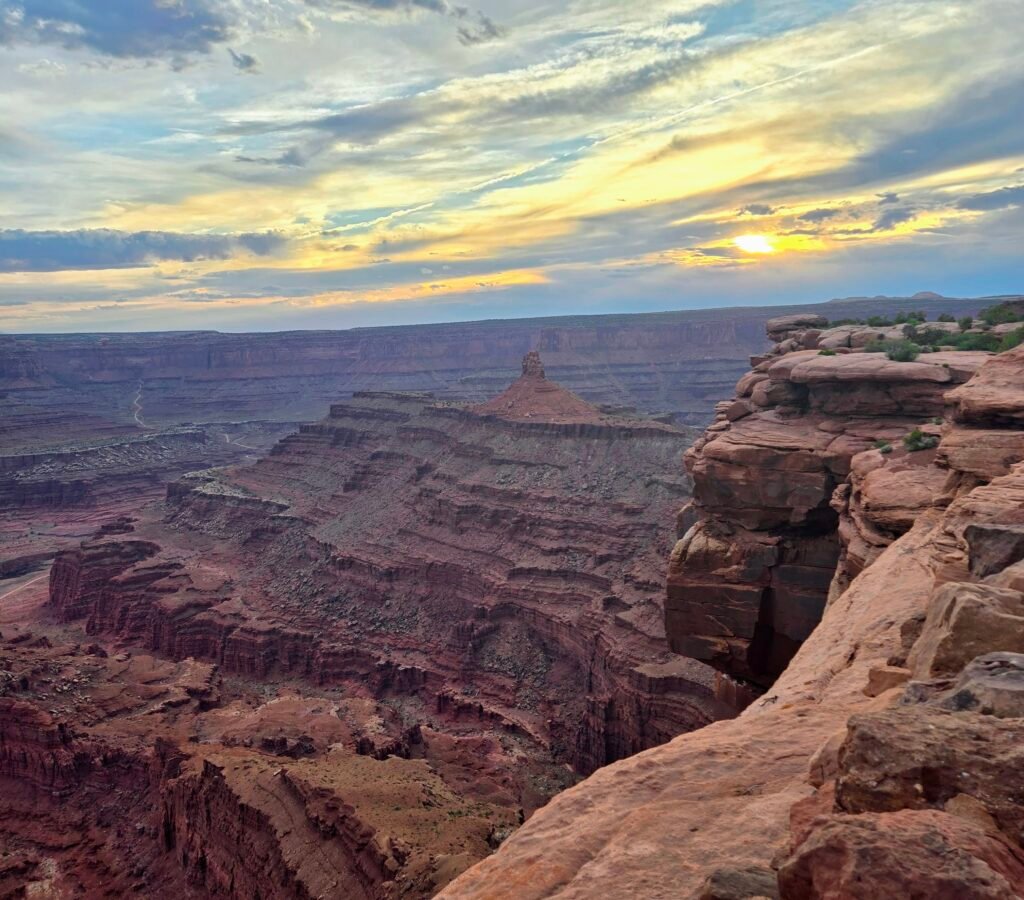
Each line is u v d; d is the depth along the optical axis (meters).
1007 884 6.07
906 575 25.05
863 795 8.14
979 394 32.50
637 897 8.91
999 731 8.18
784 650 44.97
